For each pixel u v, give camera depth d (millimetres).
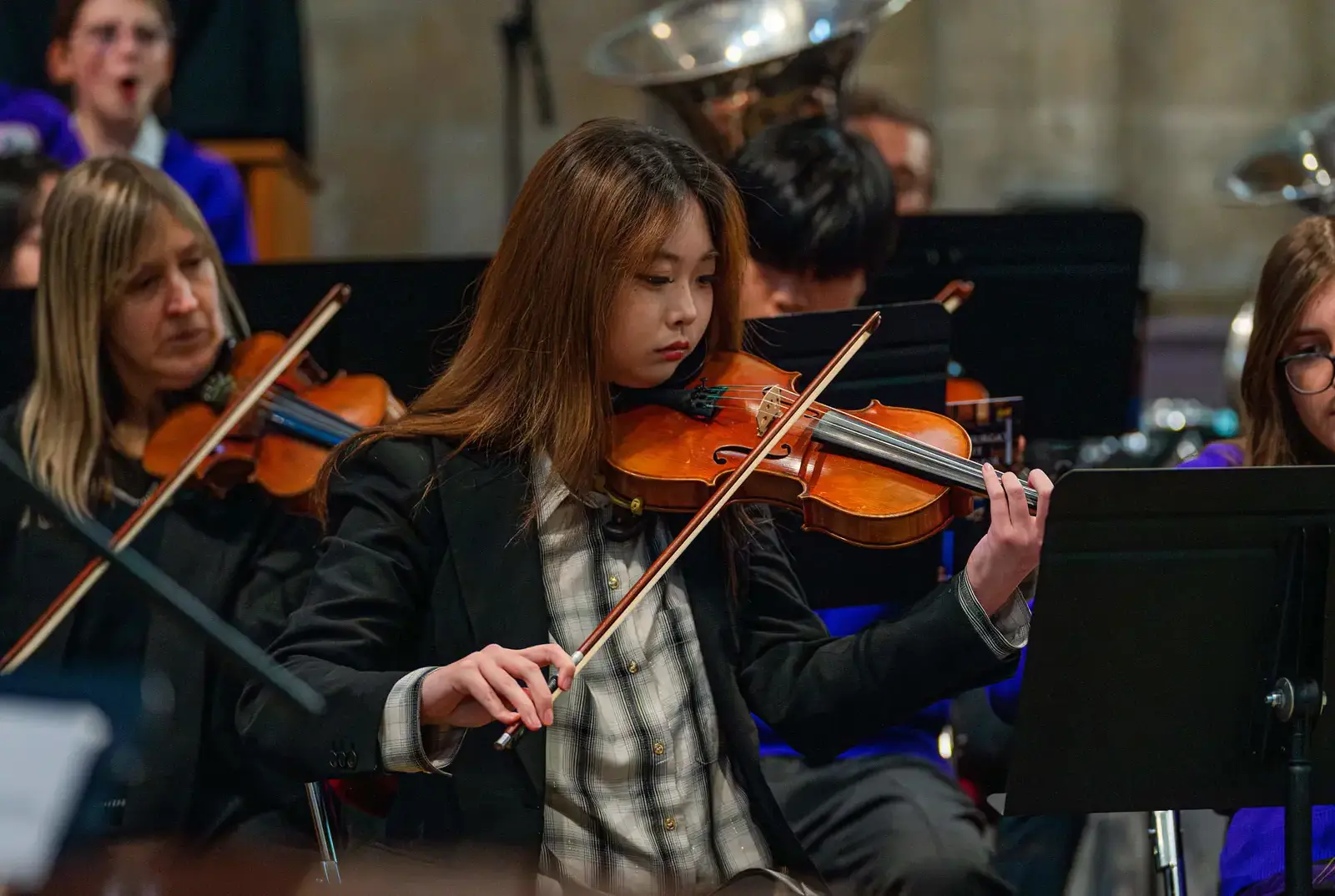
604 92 17109
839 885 6875
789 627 6258
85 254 7074
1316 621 5305
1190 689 5367
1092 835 9344
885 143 12102
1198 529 5191
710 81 10172
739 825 5926
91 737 4047
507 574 5711
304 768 5352
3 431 7258
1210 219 18250
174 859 5750
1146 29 18094
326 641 5562
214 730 6848
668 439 6188
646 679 5836
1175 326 17078
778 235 7703
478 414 5930
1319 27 18094
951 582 5867
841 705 5887
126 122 12000
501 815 5562
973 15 18000
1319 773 5531
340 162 17109
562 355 5836
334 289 7520
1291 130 11750
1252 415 7090
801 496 5949
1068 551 5125
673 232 5789
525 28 14523
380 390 7566
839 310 7145
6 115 12000
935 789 7191
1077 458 9531
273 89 13172
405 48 17031
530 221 5922
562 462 5812
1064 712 5297
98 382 7199
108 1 11828
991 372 8555
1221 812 6836
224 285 7570
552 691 5254
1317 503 5219
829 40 10023
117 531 7086
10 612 6961
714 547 6121
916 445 6066
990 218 8406
